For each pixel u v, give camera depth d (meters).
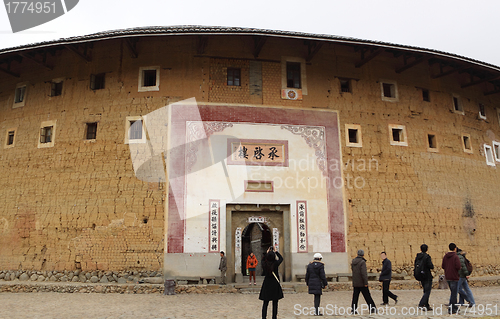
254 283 15.62
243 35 17.16
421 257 10.62
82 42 16.39
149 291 14.88
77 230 16.55
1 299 13.54
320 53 18.91
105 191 16.73
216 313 10.54
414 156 18.98
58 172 17.42
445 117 20.31
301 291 14.97
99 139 17.38
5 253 17.23
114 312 10.79
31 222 17.22
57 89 18.77
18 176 18.08
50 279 16.25
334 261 16.75
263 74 18.11
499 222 20.91
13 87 19.48
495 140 22.23
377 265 17.16
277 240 16.81
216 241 16.22
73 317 10.08
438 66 20.73
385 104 19.17
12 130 18.91
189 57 17.88
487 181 20.98
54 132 18.00
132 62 17.98
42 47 16.94
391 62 19.77
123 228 16.27
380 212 17.78
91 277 15.91
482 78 21.89
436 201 18.83
